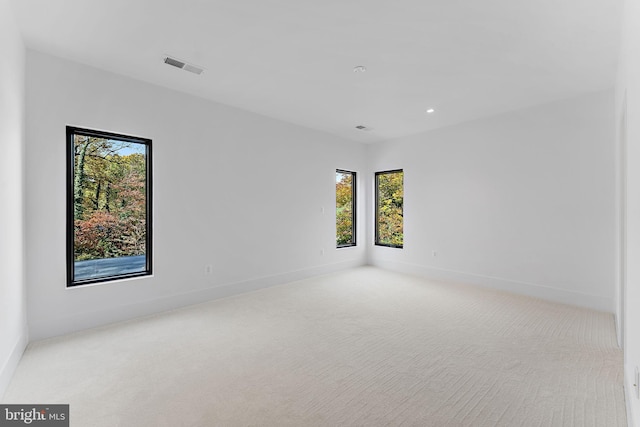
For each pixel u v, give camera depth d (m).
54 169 2.87
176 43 2.68
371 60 2.94
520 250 4.29
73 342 2.75
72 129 3.03
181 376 2.21
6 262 2.10
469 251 4.84
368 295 4.27
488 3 2.12
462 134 4.92
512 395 1.99
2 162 2.03
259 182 4.58
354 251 6.19
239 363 2.40
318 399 1.94
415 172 5.59
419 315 3.48
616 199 3.35
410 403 1.90
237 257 4.32
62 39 2.61
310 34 2.53
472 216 4.80
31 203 2.74
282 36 2.56
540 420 1.74
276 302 3.96
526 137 4.22
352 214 6.33
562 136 3.90
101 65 3.07
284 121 4.90
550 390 2.04
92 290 3.10
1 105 2.01
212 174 4.04
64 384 2.09
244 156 4.39
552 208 3.99
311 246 5.35
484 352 2.59
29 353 2.53
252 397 1.96
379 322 3.27
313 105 4.18
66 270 2.94
